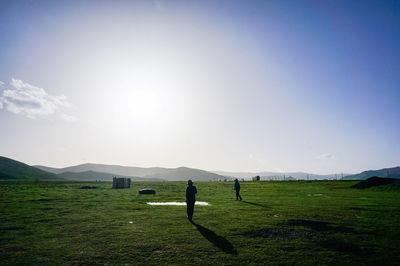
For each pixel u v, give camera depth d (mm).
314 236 10539
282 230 11602
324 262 7539
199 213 16703
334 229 11812
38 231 11500
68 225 12820
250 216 15445
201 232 11242
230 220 14094
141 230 11656
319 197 29312
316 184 59156
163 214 16312
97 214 16344
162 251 8555
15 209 18578
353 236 10547
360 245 9281
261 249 8781
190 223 13273
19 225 12805
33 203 22562
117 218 14836
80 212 17219
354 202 23641
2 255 8172
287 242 9648
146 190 35625
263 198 28250
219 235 10703
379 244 9391
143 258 7871
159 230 11641
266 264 7363
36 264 7395
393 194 33438
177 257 7953
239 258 7859
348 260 7719
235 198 28391
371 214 16141
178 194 34969
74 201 24578
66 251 8586
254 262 7520
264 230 11609
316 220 14016
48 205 21156
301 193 36375
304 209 18594
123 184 54906
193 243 9508
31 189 48594
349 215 15742
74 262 7547
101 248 8914
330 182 65562
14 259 7797
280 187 52281
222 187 54969
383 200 25453
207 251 8547
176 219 14453
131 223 13320
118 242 9648
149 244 9367
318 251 8570
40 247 9055
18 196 29953
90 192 39781
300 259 7781
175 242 9633
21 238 10273
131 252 8461
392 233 11039
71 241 9805
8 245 9297
